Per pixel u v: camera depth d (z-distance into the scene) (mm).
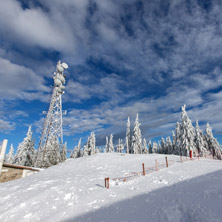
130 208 5277
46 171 18891
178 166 13227
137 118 48938
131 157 24938
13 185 11359
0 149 16578
